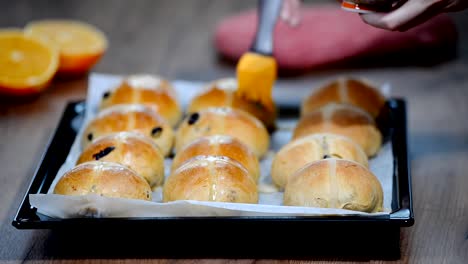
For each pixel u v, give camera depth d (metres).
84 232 0.78
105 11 1.30
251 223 0.74
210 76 1.10
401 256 0.76
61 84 1.08
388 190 0.82
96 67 1.12
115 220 0.74
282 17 1.00
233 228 0.75
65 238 0.78
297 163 0.84
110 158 0.83
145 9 1.31
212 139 0.85
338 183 0.77
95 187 0.78
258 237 0.77
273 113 0.95
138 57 1.15
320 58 1.10
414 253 0.76
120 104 0.95
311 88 1.05
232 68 1.12
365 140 0.88
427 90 1.06
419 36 1.11
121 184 0.78
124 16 1.28
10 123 0.99
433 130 0.97
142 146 0.84
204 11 1.30
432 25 1.12
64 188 0.78
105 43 1.10
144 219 0.74
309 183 0.78
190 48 1.18
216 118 0.90
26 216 0.75
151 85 0.97
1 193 0.85
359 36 1.11
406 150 0.88
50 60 1.04
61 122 0.92
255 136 0.90
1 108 1.02
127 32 1.23
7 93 1.02
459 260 0.76
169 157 0.91
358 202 0.77
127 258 0.75
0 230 0.79
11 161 0.91
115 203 0.74
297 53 1.09
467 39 1.19
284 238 0.77
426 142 0.95
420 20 0.77
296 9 1.00
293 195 0.79
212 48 1.18
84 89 1.07
